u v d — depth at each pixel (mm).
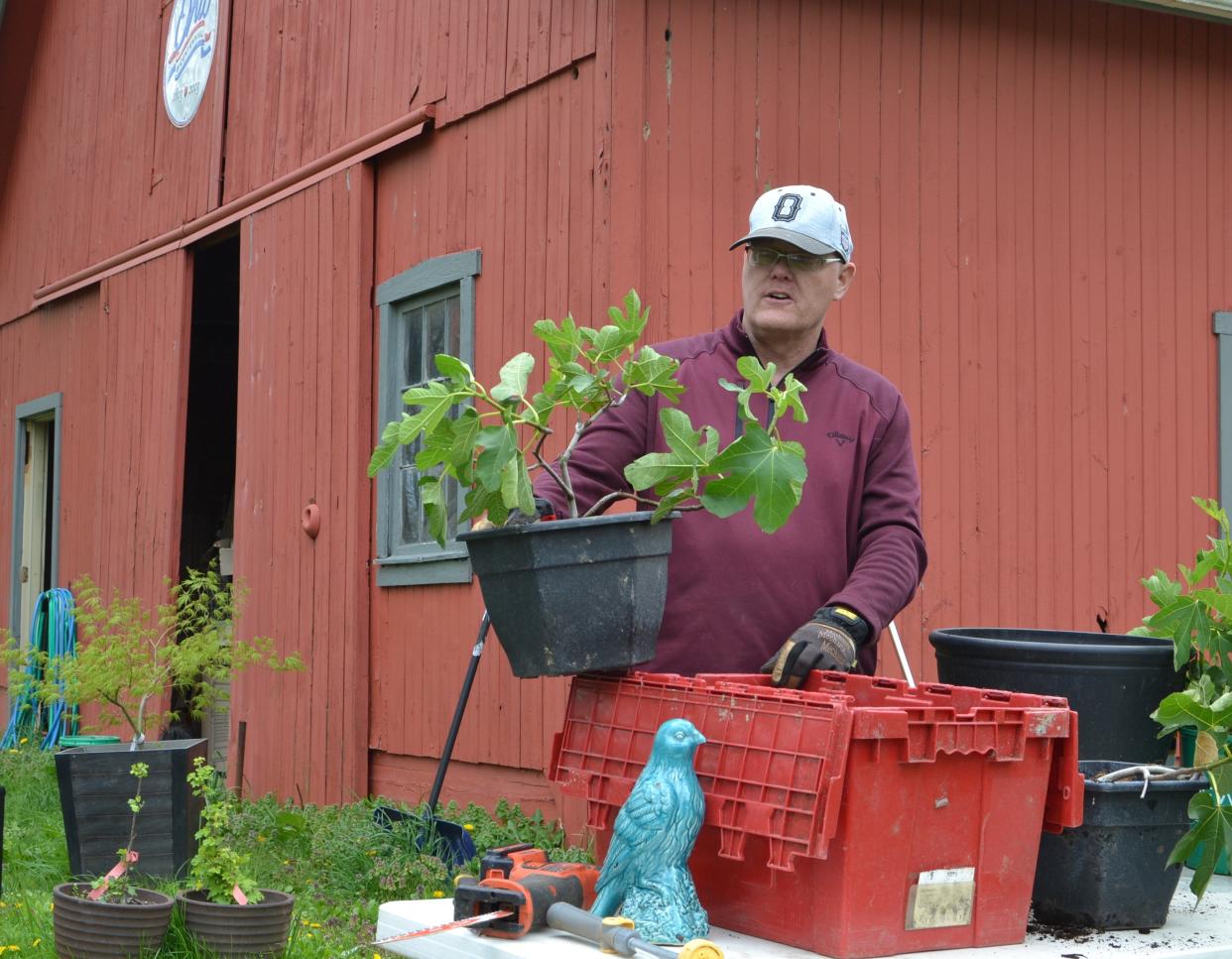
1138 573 7137
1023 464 6879
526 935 2340
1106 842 2650
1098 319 7129
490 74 6879
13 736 10984
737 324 3326
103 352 10992
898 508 3236
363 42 7992
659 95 6125
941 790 2311
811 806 2203
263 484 8711
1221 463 7410
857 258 6535
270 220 8789
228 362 12195
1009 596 6797
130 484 10445
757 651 3223
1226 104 7582
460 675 6988
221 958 3758
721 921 2402
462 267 7012
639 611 2547
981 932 2377
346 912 5078
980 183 6855
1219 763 2791
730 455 2432
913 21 6730
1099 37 7230
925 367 6672
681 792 2307
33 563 12688
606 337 2625
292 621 8328
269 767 8414
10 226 13203
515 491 2463
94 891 3844
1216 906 2955
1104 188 7191
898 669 6508
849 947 2215
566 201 6316
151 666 7750
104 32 11391
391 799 7344
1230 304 7512
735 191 6246
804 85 6438
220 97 9484
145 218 10547
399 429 2465
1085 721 3756
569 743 2648
